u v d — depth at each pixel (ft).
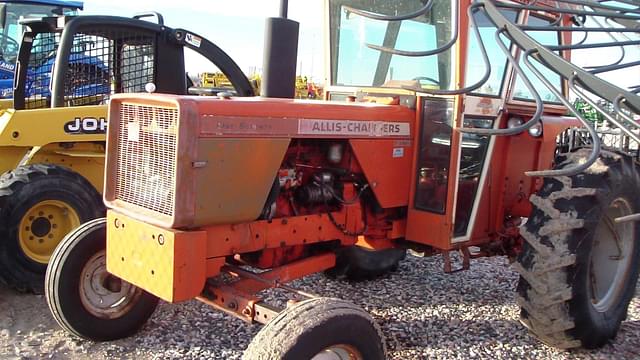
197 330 12.51
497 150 13.89
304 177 11.60
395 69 12.94
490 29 12.42
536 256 11.43
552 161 15.42
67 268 11.37
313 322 8.40
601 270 12.86
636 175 12.65
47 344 11.89
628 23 12.52
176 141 9.05
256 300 9.50
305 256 12.15
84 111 17.10
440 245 12.27
